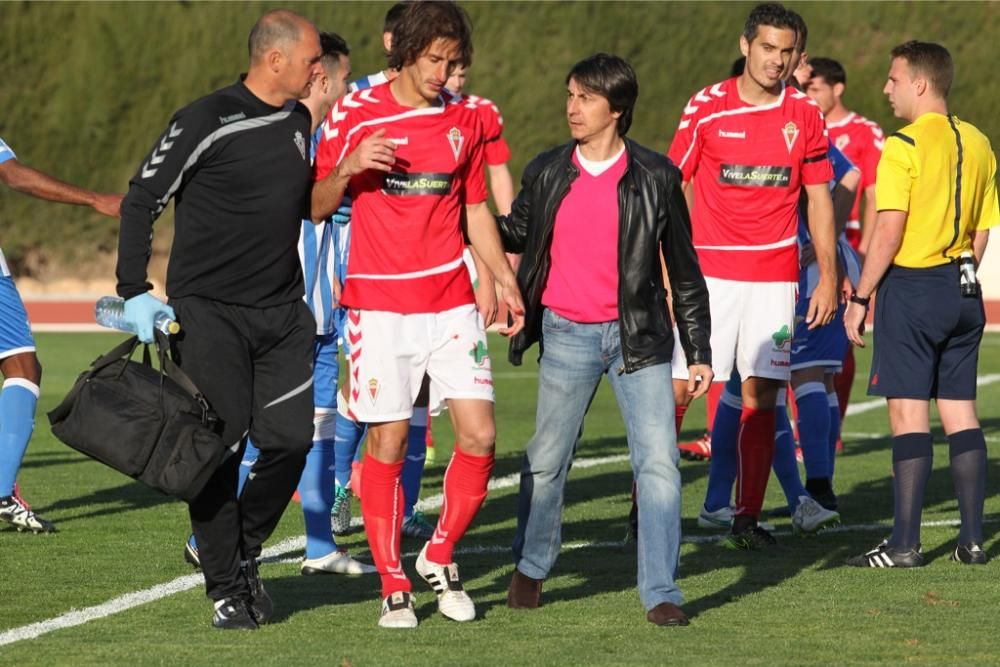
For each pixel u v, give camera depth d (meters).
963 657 17.11
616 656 17.11
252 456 22.98
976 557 23.16
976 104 117.38
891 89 23.48
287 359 18.52
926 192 22.50
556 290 19.28
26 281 117.00
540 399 19.62
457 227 19.09
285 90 18.12
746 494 24.73
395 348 18.84
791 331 25.00
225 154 17.77
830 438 30.92
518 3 124.75
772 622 19.00
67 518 27.39
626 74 18.70
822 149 24.70
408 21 18.11
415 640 17.98
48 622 18.92
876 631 18.45
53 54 123.31
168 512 28.05
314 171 18.98
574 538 25.62
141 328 17.48
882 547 23.16
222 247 17.98
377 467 19.02
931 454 22.94
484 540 25.33
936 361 23.36
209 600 20.33
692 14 123.94
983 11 120.31
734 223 24.75
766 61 24.14
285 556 24.00
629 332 18.83
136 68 122.94
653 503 18.80
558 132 121.25
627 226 18.81
